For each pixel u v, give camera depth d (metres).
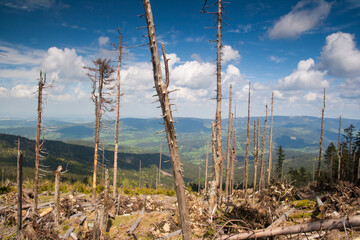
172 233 8.02
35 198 9.87
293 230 4.32
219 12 9.12
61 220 10.01
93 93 16.73
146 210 12.59
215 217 7.23
